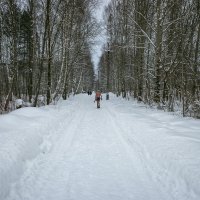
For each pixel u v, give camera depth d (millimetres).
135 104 23625
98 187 5641
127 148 8625
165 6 17859
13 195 5156
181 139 8219
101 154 7984
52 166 6863
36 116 13094
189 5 16469
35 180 5922
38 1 19203
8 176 5566
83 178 6105
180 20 16953
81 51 30297
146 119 13320
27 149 7383
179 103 20562
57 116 14523
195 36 18219
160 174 6246
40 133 9664
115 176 6234
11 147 6902
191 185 5324
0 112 15289
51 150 8367
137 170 6609
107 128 12375
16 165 6184
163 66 18234
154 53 19328
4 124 10016
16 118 11133
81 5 24344
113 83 63500
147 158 7418
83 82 72562
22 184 5664
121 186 5688
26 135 8445
